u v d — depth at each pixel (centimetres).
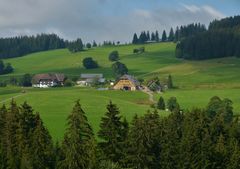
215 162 9788
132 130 9438
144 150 9225
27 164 8588
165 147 9969
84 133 8669
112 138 9450
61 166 8425
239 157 9656
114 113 9656
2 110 10444
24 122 9531
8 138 9331
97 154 8256
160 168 9875
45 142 9100
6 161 9006
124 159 9269
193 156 9744
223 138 10312
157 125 10362
